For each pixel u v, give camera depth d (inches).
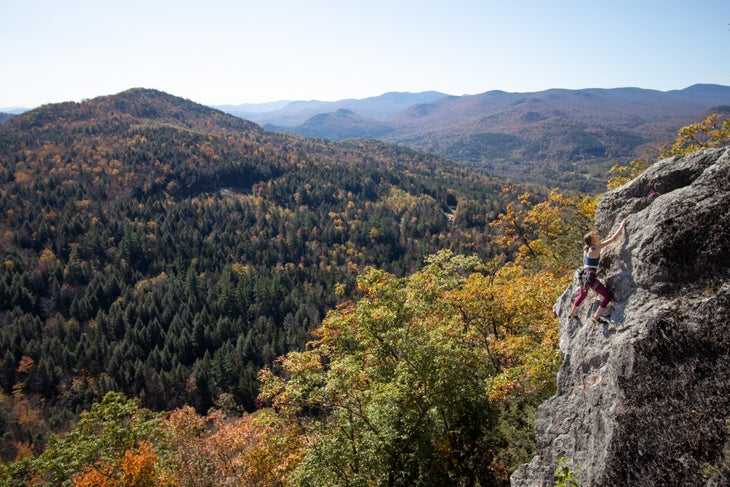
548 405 408.8
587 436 350.9
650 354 292.5
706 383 257.1
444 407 617.6
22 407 3363.7
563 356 415.8
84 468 876.6
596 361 357.7
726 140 948.0
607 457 304.7
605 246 386.3
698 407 256.5
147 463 789.2
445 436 661.9
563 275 921.5
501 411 651.5
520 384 613.6
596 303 379.6
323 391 601.0
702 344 266.5
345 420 631.2
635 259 340.5
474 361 680.4
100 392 3481.8
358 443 576.4
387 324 712.4
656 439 273.1
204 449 842.2
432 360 602.9
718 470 234.8
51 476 968.9
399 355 712.4
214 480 796.0
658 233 322.0
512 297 759.1
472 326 805.2
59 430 3186.5
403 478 644.7
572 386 388.8
